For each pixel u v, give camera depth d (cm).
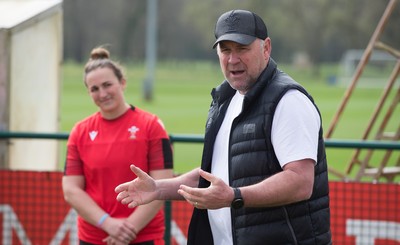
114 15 16062
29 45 1355
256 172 683
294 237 679
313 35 14388
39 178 1209
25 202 1216
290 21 14238
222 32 687
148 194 723
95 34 16375
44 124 1432
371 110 5959
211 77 13500
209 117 747
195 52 18212
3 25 1276
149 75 8175
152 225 951
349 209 1158
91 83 938
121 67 962
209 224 746
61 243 1211
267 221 682
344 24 13288
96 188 948
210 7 15288
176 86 10225
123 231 916
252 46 683
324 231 695
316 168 691
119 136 945
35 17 1352
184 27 17025
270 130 676
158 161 948
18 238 1221
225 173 717
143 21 16112
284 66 16725
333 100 7400
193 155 3047
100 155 941
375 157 2683
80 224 964
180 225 1179
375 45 1405
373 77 13238
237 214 696
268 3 14212
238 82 695
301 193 657
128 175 940
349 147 1090
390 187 1143
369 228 1153
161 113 5431
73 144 961
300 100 675
